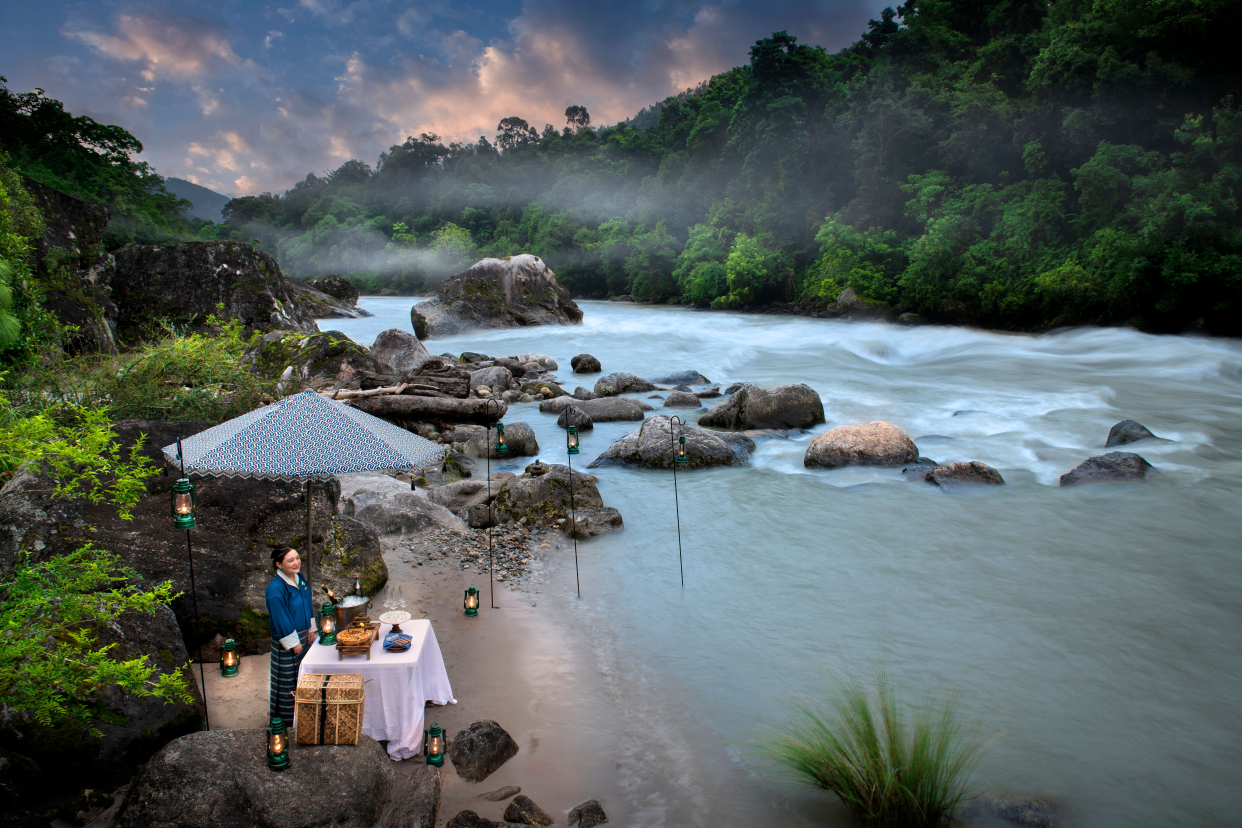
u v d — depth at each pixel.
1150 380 22.70
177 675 4.71
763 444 14.03
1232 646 6.43
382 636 5.38
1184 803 4.52
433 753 4.78
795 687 5.88
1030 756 4.96
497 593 7.70
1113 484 11.27
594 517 9.70
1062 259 40.47
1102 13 41.78
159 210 64.12
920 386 20.73
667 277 79.31
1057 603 7.33
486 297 36.84
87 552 5.46
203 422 7.41
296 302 26.56
